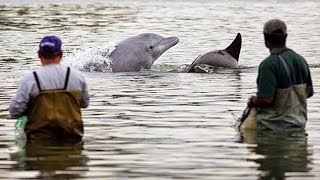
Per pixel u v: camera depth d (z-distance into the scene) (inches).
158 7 3474.4
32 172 749.9
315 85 1302.9
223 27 2541.8
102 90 1253.1
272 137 896.3
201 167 765.9
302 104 935.0
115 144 863.1
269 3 3841.0
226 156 808.9
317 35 2229.3
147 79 1392.7
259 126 933.8
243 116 946.7
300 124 931.3
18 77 1395.2
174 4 3686.0
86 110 1067.9
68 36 2199.8
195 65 1512.1
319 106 1098.7
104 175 737.6
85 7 3444.9
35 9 3292.3
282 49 925.2
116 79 1390.3
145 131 930.1
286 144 862.5
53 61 889.5
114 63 1513.3
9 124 976.9
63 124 878.4
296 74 927.0
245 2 3900.1
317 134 911.0
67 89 882.8
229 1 3954.2
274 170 756.0
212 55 1534.2
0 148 847.1
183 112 1054.4
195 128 947.3
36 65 1557.6
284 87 922.7
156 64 1608.0
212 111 1061.1
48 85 880.3
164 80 1379.2
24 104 882.1
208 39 2145.7
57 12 3152.1
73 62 1537.9
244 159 796.6
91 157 805.9
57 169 761.0
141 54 1529.3
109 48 1542.8
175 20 2810.0
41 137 881.5
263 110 933.8
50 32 2311.8
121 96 1191.6
